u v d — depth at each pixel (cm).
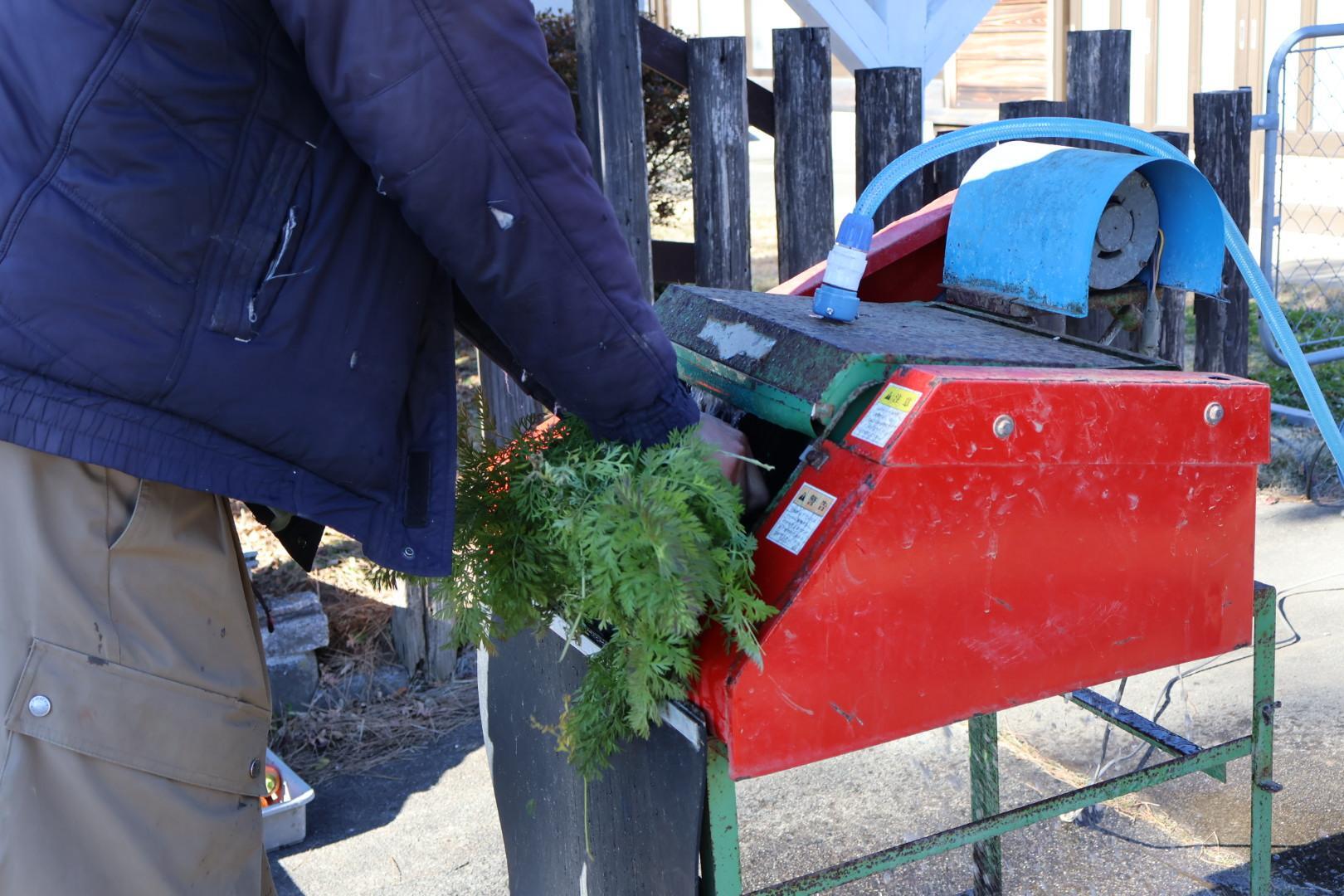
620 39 286
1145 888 218
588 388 124
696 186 312
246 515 351
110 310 108
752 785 261
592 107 290
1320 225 750
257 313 114
